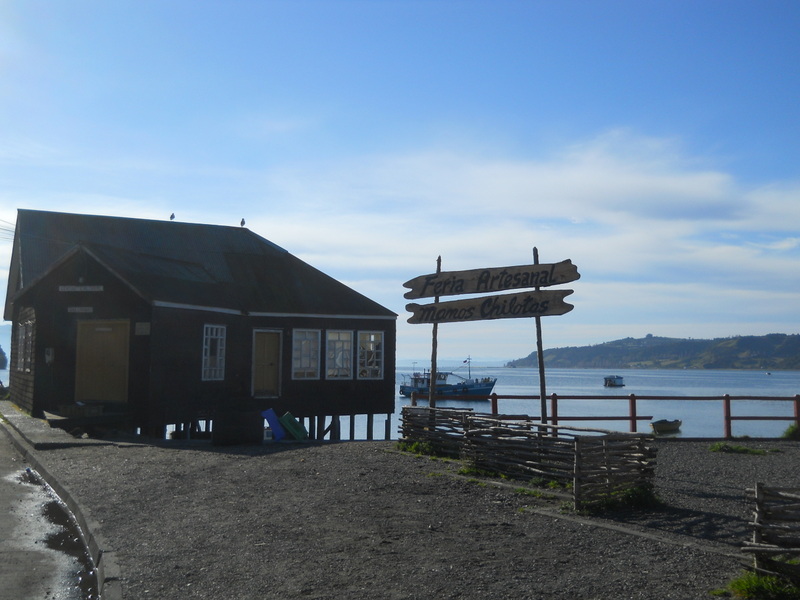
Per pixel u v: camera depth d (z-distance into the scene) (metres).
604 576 6.36
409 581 6.33
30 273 22.81
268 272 26.08
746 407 66.06
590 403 71.19
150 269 21.44
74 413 18.17
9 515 9.74
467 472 11.62
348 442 16.42
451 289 14.06
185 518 8.85
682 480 11.26
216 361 21.58
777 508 6.43
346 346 24.81
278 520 8.62
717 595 5.84
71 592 6.72
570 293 11.95
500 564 6.76
